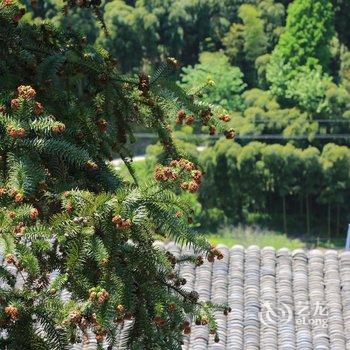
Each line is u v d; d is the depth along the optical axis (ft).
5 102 21.24
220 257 19.86
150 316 20.71
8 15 22.58
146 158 130.00
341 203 141.90
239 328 43.14
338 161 138.10
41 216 20.26
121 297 19.51
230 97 158.40
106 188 22.11
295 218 143.84
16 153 19.85
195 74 160.15
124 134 24.06
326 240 140.97
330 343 42.47
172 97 22.84
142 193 19.36
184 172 19.54
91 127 22.47
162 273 21.44
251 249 48.60
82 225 19.20
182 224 19.52
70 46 23.97
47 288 21.49
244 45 178.09
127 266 20.13
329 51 166.81
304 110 148.05
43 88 22.91
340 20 183.11
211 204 140.46
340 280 46.42
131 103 23.75
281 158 137.39
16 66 22.98
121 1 180.24
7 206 19.33
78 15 171.01
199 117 22.75
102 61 23.80
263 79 172.65
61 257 21.61
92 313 19.27
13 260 18.74
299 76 157.28
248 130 140.15
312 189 139.23
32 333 19.74
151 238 20.45
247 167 137.80
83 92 24.18
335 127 146.20
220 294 45.34
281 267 47.34
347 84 157.89
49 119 19.95
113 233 19.48
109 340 21.79
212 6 187.01
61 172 21.02
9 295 19.58
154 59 183.32
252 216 142.82
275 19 180.55
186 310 21.09
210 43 187.21
